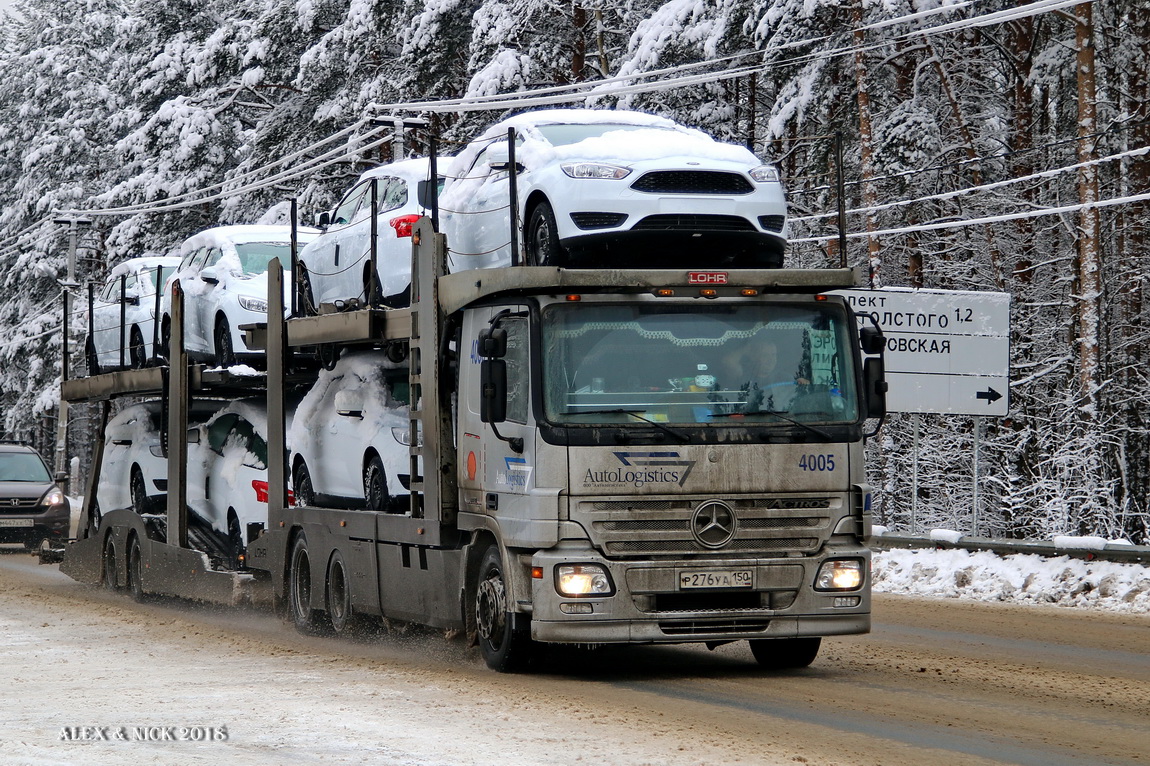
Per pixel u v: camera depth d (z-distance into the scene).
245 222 84.31
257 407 30.34
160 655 22.50
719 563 18.48
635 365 18.69
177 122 89.06
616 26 71.31
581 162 21.23
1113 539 46.44
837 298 19.55
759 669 20.66
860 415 19.33
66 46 118.25
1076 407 49.62
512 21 65.50
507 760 13.30
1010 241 57.41
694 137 22.94
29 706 17.11
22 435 117.69
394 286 25.08
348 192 29.17
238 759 13.49
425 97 71.88
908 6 53.84
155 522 32.97
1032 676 19.83
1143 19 57.03
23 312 113.12
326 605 24.83
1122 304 55.91
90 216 101.44
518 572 18.89
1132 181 56.62
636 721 15.58
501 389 18.48
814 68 55.75
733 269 20.69
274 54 85.06
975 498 45.50
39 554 41.84
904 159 54.22
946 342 45.22
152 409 35.34
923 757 13.77
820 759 13.54
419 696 17.47
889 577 36.06
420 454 21.44
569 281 18.58
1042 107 65.12
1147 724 15.88
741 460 18.70
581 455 18.25
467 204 23.59
